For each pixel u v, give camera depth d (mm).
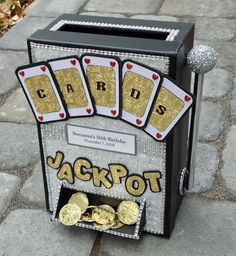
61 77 651
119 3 1482
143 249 726
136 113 646
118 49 614
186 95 614
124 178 704
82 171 722
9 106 1063
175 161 691
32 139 961
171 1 1481
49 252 726
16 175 876
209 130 966
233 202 803
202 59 632
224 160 889
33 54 654
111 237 744
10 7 1487
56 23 703
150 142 665
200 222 763
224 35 1302
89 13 1437
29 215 788
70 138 702
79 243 737
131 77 624
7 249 732
